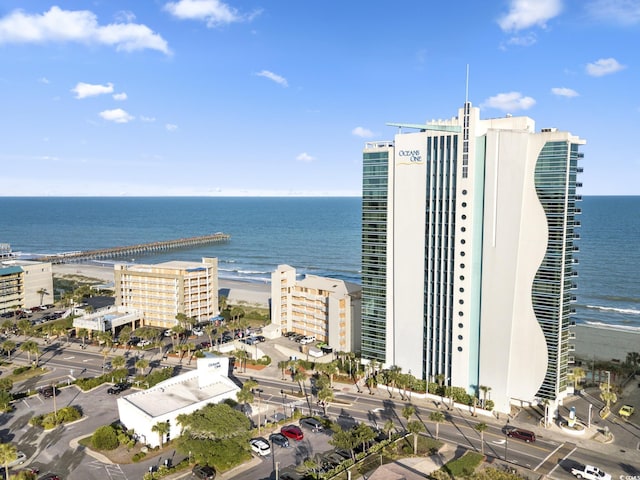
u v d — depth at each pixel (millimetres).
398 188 126062
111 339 158875
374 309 133875
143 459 93250
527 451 96938
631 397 125000
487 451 96750
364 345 137000
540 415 113812
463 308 118062
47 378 137000
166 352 159750
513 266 110500
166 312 188250
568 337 113500
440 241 120625
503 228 111000
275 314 179500
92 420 109875
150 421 97438
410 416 107250
